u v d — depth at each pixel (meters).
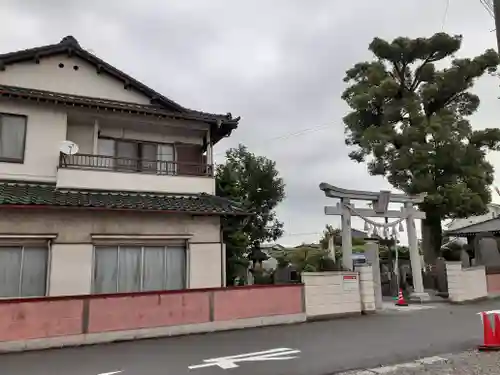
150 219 11.92
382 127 22.03
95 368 7.07
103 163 13.51
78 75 14.29
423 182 20.56
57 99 12.10
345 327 11.20
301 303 12.31
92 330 9.16
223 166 20.20
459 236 25.69
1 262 10.19
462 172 21.52
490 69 22.73
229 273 16.91
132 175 12.96
